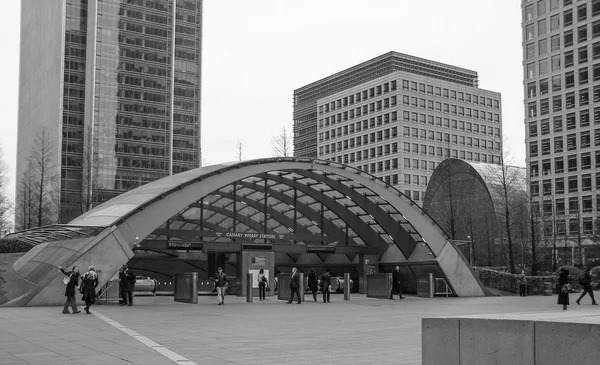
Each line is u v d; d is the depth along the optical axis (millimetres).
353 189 42438
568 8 95938
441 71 189750
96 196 70625
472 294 42344
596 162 91062
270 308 28719
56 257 31938
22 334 16828
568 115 95188
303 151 194875
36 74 146250
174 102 140125
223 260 43188
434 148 139125
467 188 80438
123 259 30344
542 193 97312
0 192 71875
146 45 133375
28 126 150000
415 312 26219
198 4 146500
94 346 14398
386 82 138625
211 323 20594
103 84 127500
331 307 29578
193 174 35719
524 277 43406
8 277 36875
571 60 95312
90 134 68625
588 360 7305
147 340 15641
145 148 131125
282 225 46125
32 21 153375
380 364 11891
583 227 90812
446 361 8945
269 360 12367
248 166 36406
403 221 43125
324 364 11883
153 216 32438
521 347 8008
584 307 29312
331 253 43156
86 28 131500
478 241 76625
